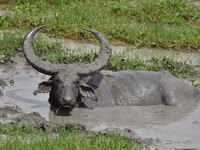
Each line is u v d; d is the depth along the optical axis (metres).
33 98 31.95
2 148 23.58
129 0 58.12
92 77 32.09
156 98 32.62
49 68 30.62
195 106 32.69
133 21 51.06
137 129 28.70
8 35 42.84
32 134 26.03
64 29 45.94
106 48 31.89
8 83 34.09
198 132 28.45
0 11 52.22
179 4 55.44
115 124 29.34
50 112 30.09
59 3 55.09
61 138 24.89
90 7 53.22
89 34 45.09
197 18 53.53
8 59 38.06
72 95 29.48
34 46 40.94
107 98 31.78
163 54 42.84
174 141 26.98
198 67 39.75
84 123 29.17
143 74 33.31
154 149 25.61
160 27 48.41
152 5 54.78
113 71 34.41
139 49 43.56
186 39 45.31
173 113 31.50
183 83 33.50
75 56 39.00
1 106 30.42
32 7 52.31
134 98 32.25
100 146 24.42
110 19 49.84
